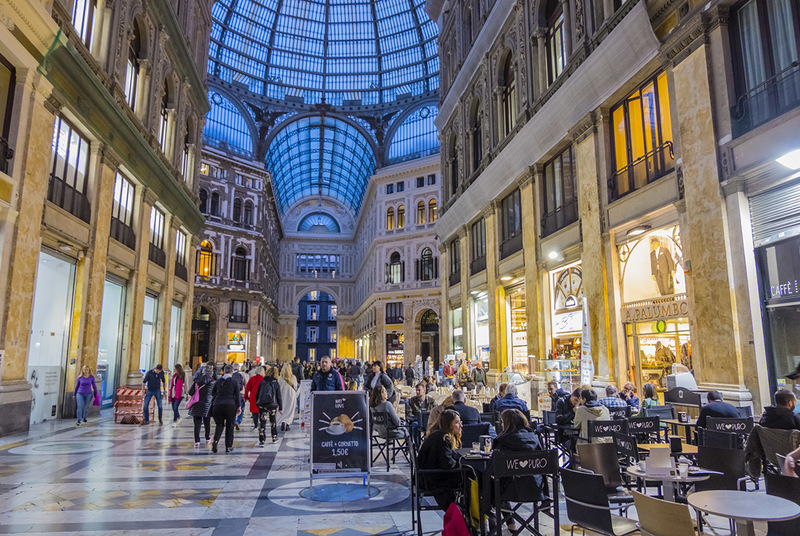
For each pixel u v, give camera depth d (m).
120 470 7.59
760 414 7.64
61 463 8.00
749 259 8.05
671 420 7.82
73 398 13.34
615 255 11.66
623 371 11.22
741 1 8.65
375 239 47.38
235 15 42.75
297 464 8.30
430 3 27.95
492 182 18.48
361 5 45.69
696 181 8.95
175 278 23.09
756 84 8.31
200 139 26.72
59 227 12.26
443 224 25.05
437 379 22.67
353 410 6.71
